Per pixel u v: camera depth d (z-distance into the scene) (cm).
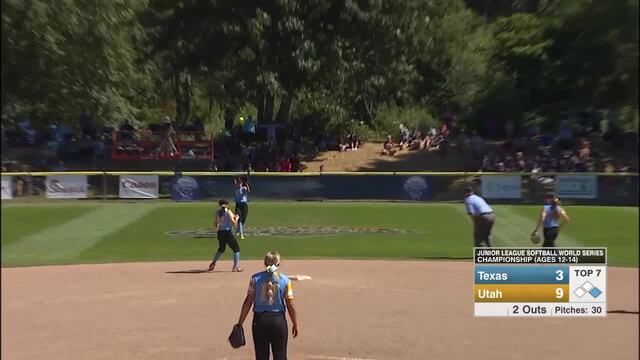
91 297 3009
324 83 9119
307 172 8019
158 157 8369
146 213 6262
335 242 4872
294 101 10850
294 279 3409
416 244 4778
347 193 7231
